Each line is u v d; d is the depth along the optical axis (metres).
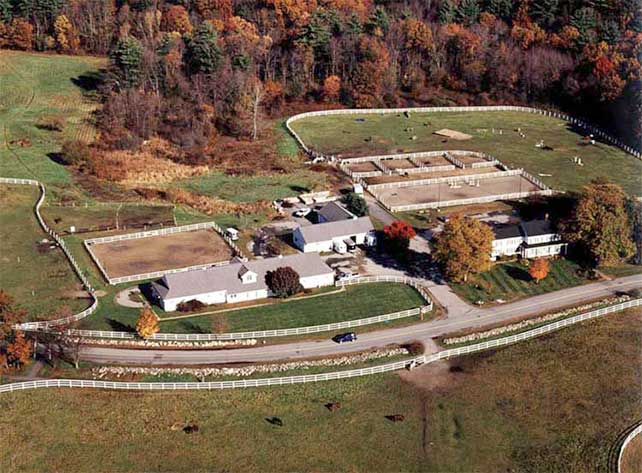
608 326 120.44
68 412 99.75
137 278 130.88
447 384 106.94
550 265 138.25
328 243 141.88
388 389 105.44
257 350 113.12
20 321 113.50
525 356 113.06
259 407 101.19
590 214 136.88
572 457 94.38
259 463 92.38
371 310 123.38
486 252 130.62
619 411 101.88
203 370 107.81
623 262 140.25
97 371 107.50
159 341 114.44
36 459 92.56
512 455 95.00
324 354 112.44
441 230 149.88
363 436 97.06
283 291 125.44
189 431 96.50
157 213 156.25
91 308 121.31
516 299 128.25
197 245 143.62
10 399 101.69
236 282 125.62
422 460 93.62
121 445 94.69
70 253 138.88
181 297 122.38
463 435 97.81
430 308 123.94
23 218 153.00
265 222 153.12
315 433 97.25
